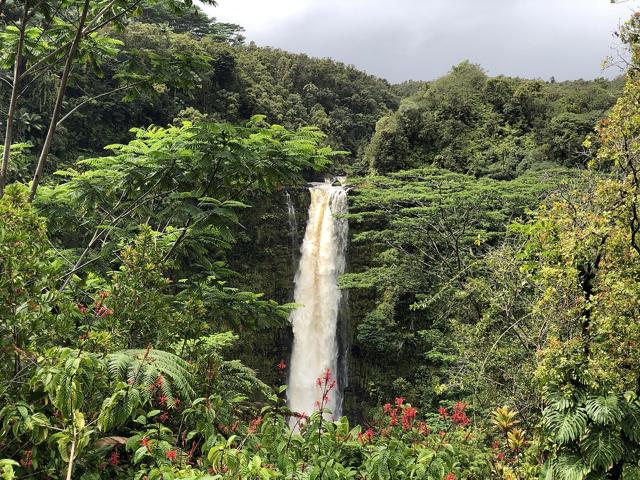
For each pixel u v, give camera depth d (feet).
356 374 73.82
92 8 22.07
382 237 60.64
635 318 13.16
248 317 22.35
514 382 27.40
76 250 22.03
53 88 71.31
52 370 9.45
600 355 12.95
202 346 19.01
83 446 8.90
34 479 10.65
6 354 10.55
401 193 57.16
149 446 10.00
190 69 23.04
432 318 61.21
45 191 20.99
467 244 53.52
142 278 15.61
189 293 20.63
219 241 22.47
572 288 14.92
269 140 19.40
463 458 14.01
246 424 14.39
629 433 12.16
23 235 10.84
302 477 10.21
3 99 66.80
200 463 10.54
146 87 22.95
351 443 11.60
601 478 12.35
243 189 21.97
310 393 74.02
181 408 13.24
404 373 70.49
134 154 20.57
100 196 19.95
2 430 9.80
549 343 14.94
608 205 14.57
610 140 14.87
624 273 13.69
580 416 12.44
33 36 22.30
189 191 20.68
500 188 54.13
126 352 12.51
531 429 24.36
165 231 23.52
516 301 28.68
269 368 72.79
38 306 11.23
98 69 23.40
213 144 18.66
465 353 31.94
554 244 16.21
